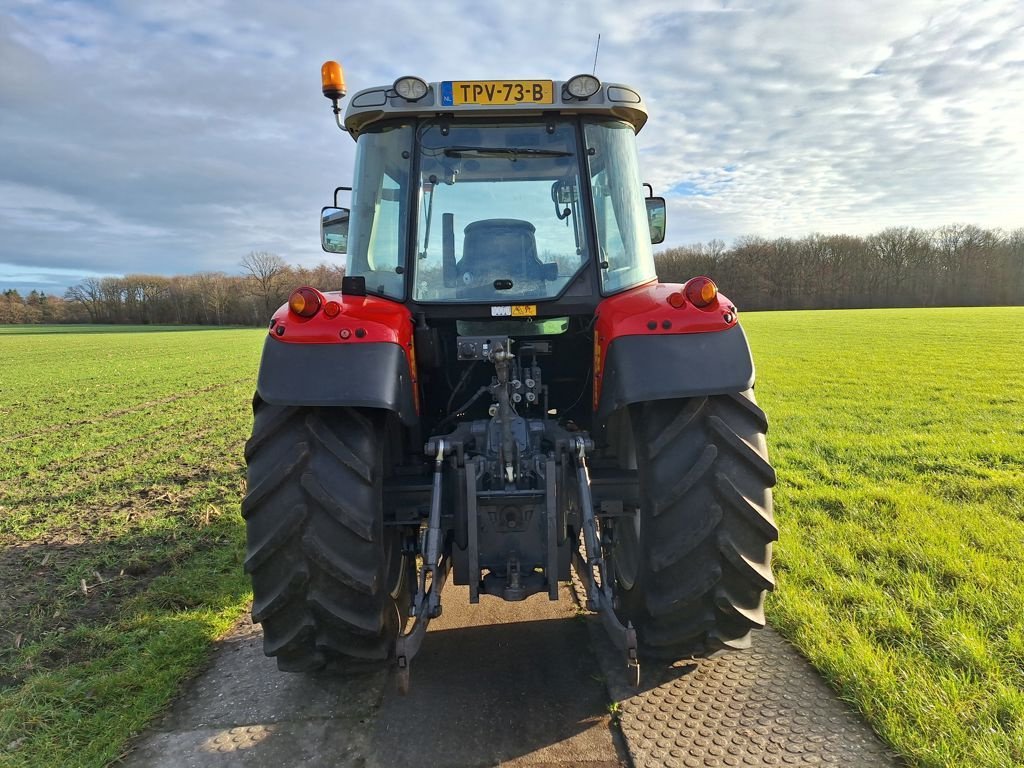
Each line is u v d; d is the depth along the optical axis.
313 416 2.53
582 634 3.25
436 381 3.38
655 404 2.61
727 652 2.99
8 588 4.10
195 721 2.63
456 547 2.67
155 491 6.40
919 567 3.72
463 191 3.15
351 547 2.45
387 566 2.71
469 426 2.95
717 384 2.50
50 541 4.96
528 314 3.14
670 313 2.66
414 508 2.83
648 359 2.56
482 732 2.51
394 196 3.16
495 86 3.04
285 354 2.55
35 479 7.17
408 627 3.25
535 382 3.12
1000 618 3.04
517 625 3.36
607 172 3.22
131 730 2.57
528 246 3.15
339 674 2.92
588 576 2.55
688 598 2.48
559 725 2.54
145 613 3.60
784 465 6.38
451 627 3.36
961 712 2.42
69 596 3.93
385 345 2.59
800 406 10.19
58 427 10.98
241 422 11.03
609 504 2.82
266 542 2.42
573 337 3.40
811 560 3.84
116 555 4.61
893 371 14.48
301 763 2.37
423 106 3.04
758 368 15.82
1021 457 6.27
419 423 3.12
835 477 5.72
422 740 2.47
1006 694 2.47
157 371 21.91
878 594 3.35
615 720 2.55
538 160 3.17
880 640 2.98
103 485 6.73
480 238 3.14
